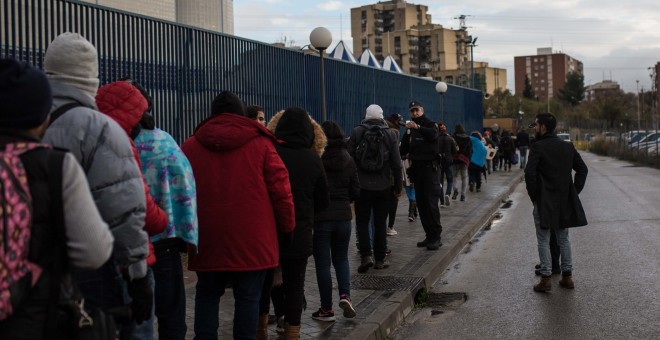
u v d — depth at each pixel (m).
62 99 3.25
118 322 2.96
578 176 7.48
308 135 5.34
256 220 4.56
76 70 3.31
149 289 3.36
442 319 6.72
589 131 67.88
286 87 13.84
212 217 4.55
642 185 22.39
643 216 14.04
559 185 7.36
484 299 7.39
